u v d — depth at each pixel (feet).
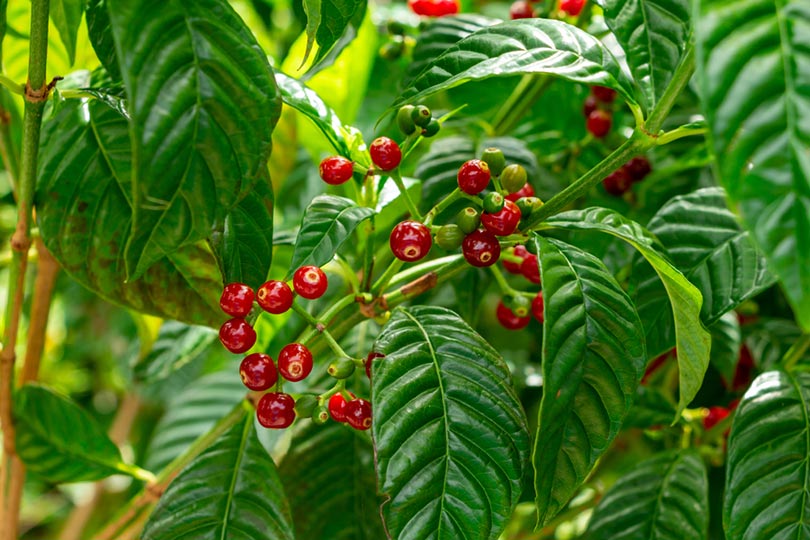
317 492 1.24
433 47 1.26
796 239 0.76
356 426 0.99
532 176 1.23
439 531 0.91
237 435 1.10
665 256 0.99
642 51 1.01
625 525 1.16
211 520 1.06
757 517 1.05
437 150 1.23
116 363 2.05
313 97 1.07
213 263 1.09
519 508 1.60
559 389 0.91
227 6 0.89
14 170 1.19
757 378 1.11
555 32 1.01
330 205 0.98
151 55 0.86
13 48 1.20
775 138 0.77
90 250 1.07
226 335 0.97
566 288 0.93
